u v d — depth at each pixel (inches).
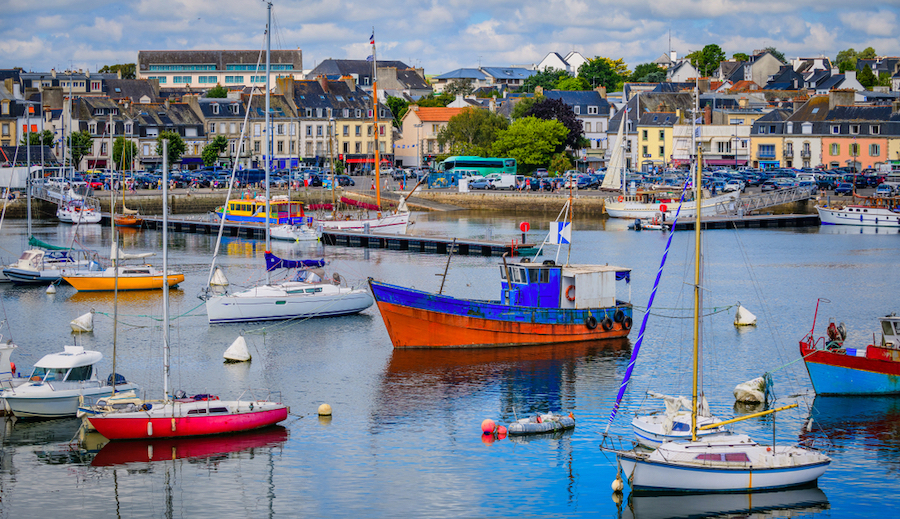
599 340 2374.5
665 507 1421.0
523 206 6309.1
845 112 7071.9
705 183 6033.5
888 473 1528.1
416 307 2268.7
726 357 2228.1
